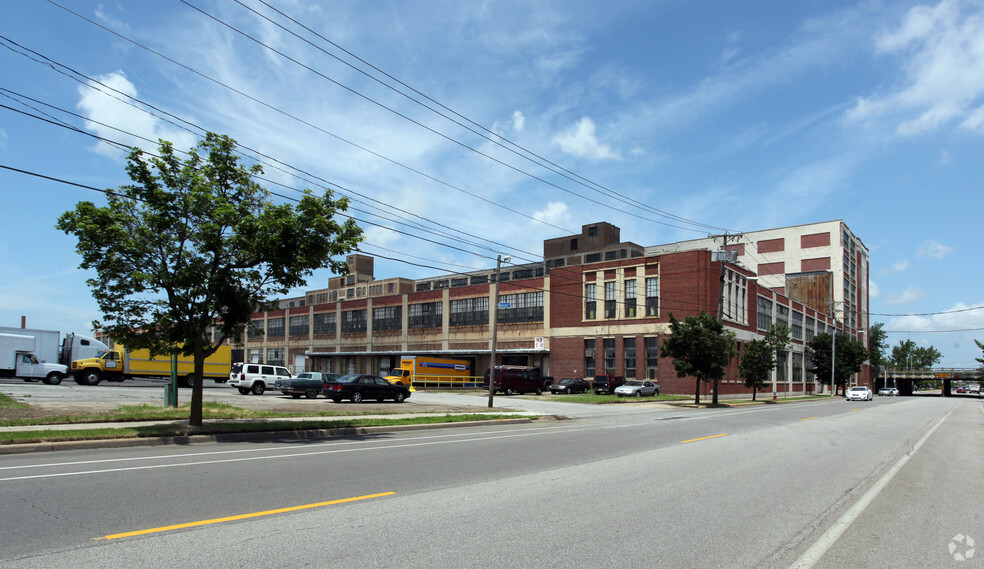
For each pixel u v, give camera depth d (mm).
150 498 7777
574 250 94312
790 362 70438
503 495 8578
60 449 12680
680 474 10820
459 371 60875
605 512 7695
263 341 90312
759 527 7191
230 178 16766
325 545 5902
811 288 86688
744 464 12273
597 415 28328
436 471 10578
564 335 58312
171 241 15844
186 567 5160
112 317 15695
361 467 10828
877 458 13898
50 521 6551
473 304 65938
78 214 14703
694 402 43094
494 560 5605
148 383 43688
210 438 15180
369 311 75812
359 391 30703
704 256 50750
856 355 73500
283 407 25766
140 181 15680
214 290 15891
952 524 7551
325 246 16906
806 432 19906
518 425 22547
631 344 54281
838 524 7453
